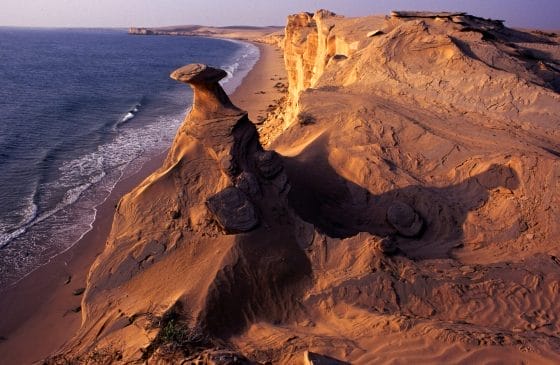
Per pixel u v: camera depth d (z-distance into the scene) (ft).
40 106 142.61
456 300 31.76
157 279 34.68
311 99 64.23
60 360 31.53
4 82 193.47
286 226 36.68
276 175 38.70
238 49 471.21
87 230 64.08
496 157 47.52
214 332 30.58
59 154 95.91
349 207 48.34
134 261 36.06
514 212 42.98
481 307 31.27
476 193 46.09
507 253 39.81
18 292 50.78
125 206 40.29
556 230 40.68
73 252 58.59
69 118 128.77
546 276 33.50
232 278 32.45
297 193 44.83
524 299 31.81
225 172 38.01
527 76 71.41
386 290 32.40
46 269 55.01
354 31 101.71
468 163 48.55
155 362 26.96
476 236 42.55
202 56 371.97
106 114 136.56
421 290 32.40
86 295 35.76
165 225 37.50
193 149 39.91
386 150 52.31
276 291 33.14
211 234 35.22
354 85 71.72
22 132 110.11
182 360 24.62
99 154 97.04
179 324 29.81
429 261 36.47
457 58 69.87
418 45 72.84
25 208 70.08
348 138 54.44
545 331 28.86
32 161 90.43
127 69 269.85
